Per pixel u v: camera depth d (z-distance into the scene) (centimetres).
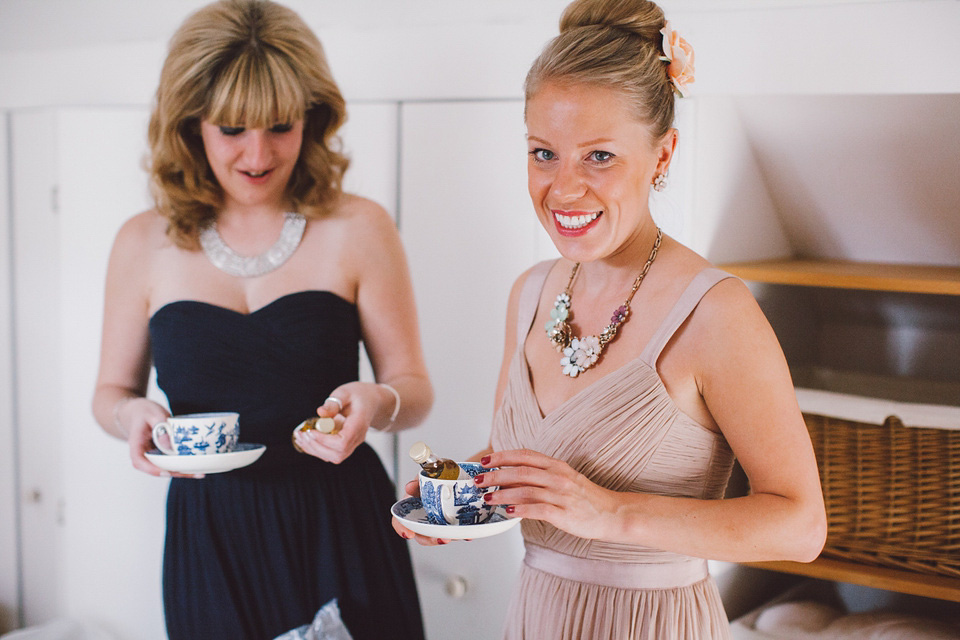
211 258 157
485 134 180
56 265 233
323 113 159
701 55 160
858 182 174
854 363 206
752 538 94
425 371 166
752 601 192
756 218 186
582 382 110
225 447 140
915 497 153
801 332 205
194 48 142
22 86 232
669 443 104
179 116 147
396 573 156
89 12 223
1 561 253
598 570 108
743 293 101
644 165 103
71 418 220
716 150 166
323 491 150
